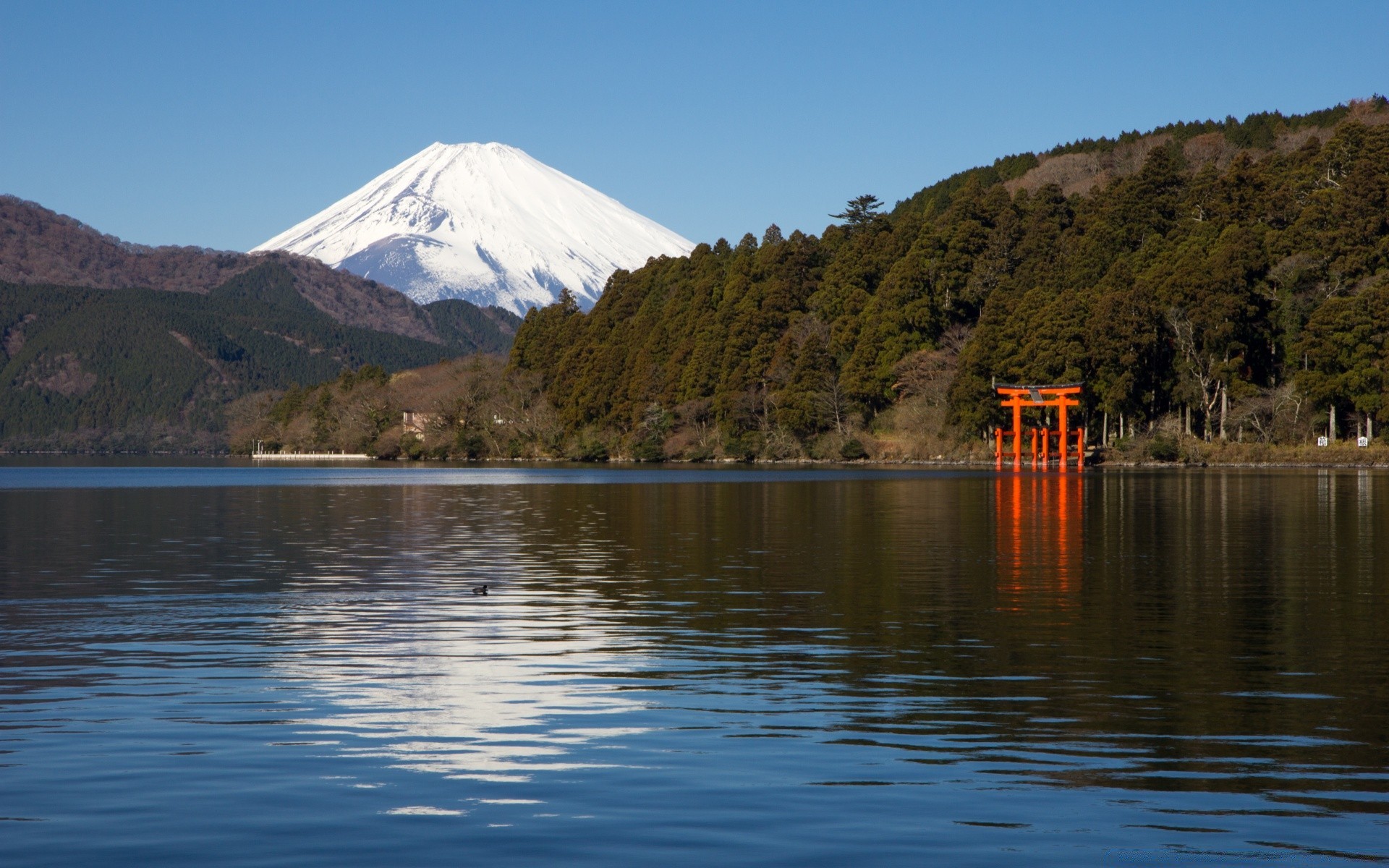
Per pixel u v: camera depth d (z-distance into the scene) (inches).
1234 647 696.4
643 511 2003.0
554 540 1430.9
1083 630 754.2
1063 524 1644.9
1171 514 1818.4
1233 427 4323.3
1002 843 374.3
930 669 633.0
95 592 948.6
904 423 4975.4
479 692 578.6
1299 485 2760.8
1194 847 371.6
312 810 403.9
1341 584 973.8
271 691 579.5
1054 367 4335.6
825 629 759.1
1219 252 4347.9
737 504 2183.8
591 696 569.9
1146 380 4458.7
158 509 2090.3
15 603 880.9
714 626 774.5
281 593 939.3
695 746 480.4
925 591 944.9
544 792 422.3
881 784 431.8
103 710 540.4
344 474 4468.5
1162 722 518.9
